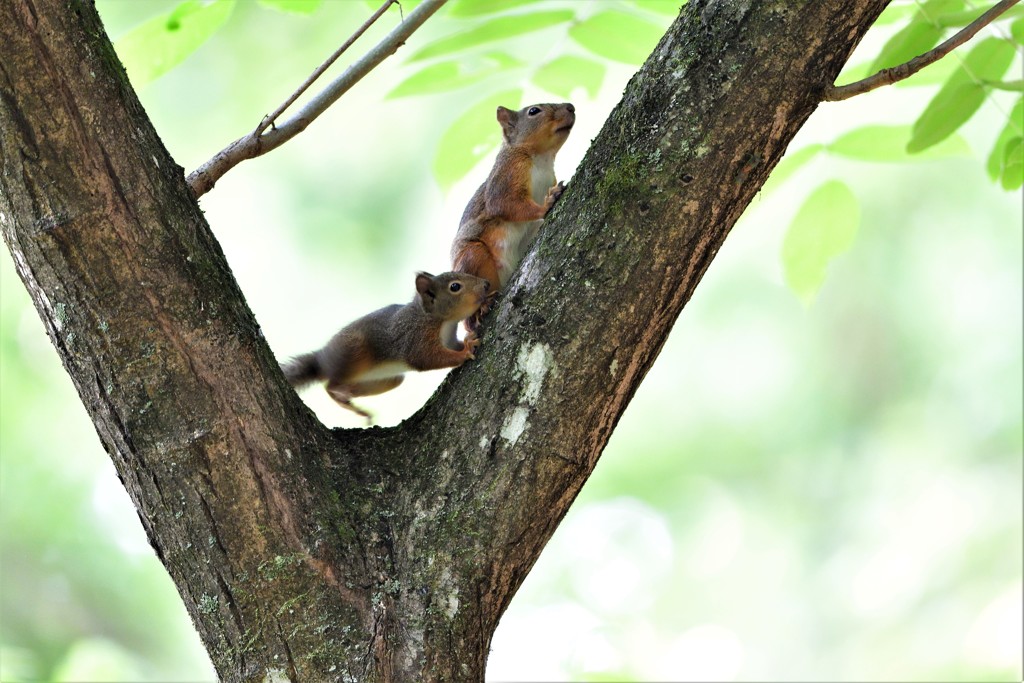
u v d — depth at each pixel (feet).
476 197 35.53
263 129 26.94
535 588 69.82
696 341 72.43
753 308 71.51
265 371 22.39
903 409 71.36
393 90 31.55
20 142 20.83
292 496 21.80
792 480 72.02
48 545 58.90
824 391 72.49
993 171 31.24
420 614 21.56
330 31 65.41
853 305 72.59
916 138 29.07
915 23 28.07
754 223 68.80
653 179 21.98
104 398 21.48
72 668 41.65
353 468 22.88
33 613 57.52
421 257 65.21
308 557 21.48
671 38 22.70
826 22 21.62
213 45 65.67
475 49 31.91
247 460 21.62
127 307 21.20
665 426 72.69
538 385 22.29
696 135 21.86
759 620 69.97
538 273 22.89
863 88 21.83
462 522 22.12
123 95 21.61
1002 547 65.31
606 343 22.08
